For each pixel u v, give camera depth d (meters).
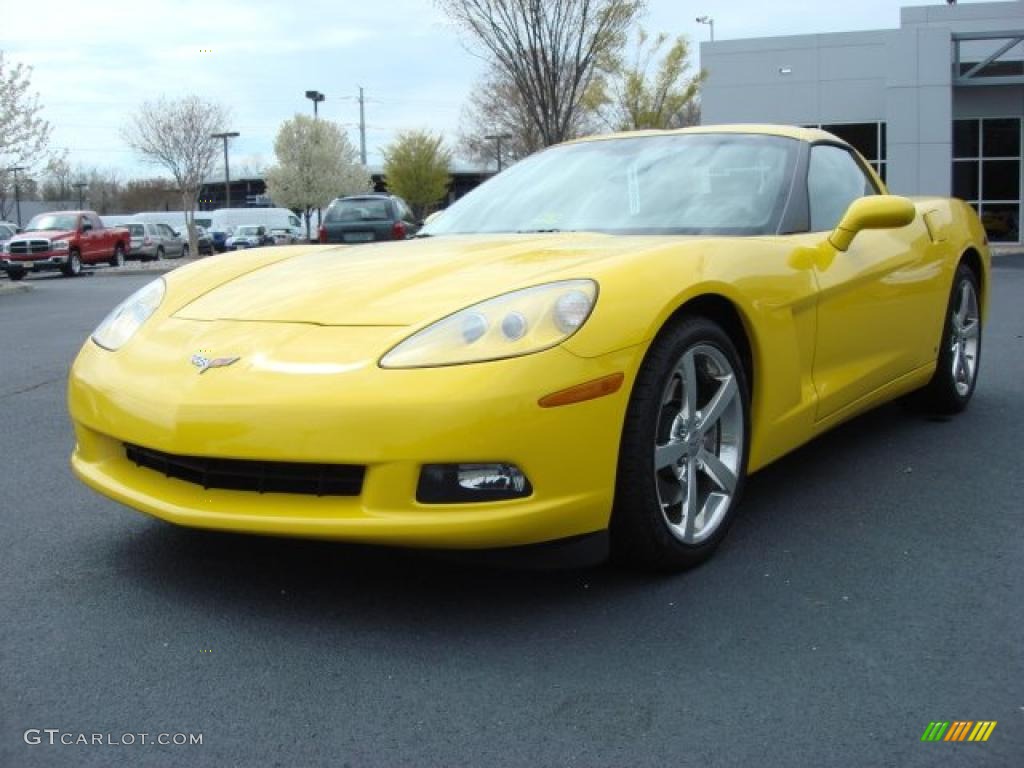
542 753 2.08
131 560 3.19
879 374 4.05
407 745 2.12
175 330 3.04
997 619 2.68
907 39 20.56
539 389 2.52
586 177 4.03
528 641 2.58
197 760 2.07
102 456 3.04
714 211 3.66
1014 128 22.12
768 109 23.42
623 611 2.75
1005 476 4.01
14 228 31.44
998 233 22.55
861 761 2.04
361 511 2.55
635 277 2.77
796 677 2.38
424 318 2.73
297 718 2.23
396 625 2.68
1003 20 22.00
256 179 85.06
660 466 2.86
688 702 2.27
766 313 3.20
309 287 3.10
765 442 3.28
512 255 3.15
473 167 68.62
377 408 2.51
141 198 84.12
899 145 20.84
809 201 3.81
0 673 2.45
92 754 2.10
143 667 2.47
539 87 17.44
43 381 6.92
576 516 2.63
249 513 2.64
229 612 2.78
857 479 3.99
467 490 2.53
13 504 3.83
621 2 17.14
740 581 2.95
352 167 67.75
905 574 3.00
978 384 5.92
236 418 2.62
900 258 4.13
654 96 23.48
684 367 2.91
